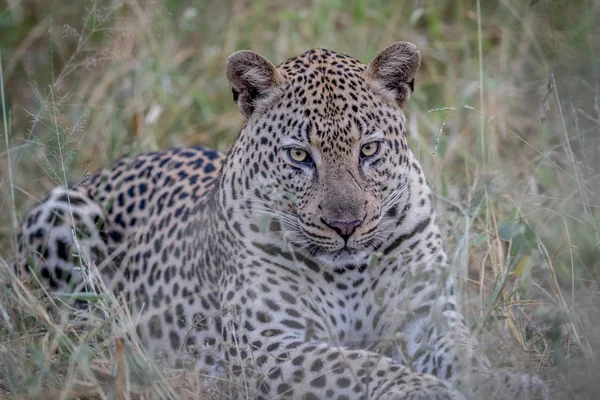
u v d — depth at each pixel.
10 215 12.80
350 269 9.80
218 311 9.74
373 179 9.59
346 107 9.49
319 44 16.39
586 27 12.22
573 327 9.27
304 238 9.66
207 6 17.20
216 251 10.29
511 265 10.52
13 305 10.51
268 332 9.57
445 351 9.20
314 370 8.86
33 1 17.19
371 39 16.55
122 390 8.15
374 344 9.95
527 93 14.87
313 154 9.52
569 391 8.55
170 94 15.62
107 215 11.71
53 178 11.41
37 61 16.47
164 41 16.19
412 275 9.59
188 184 11.43
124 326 9.02
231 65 9.91
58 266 11.55
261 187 9.81
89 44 16.31
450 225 11.34
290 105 9.65
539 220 11.84
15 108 15.45
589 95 11.60
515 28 15.70
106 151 14.20
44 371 8.50
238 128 15.41
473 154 14.41
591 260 10.36
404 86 9.98
